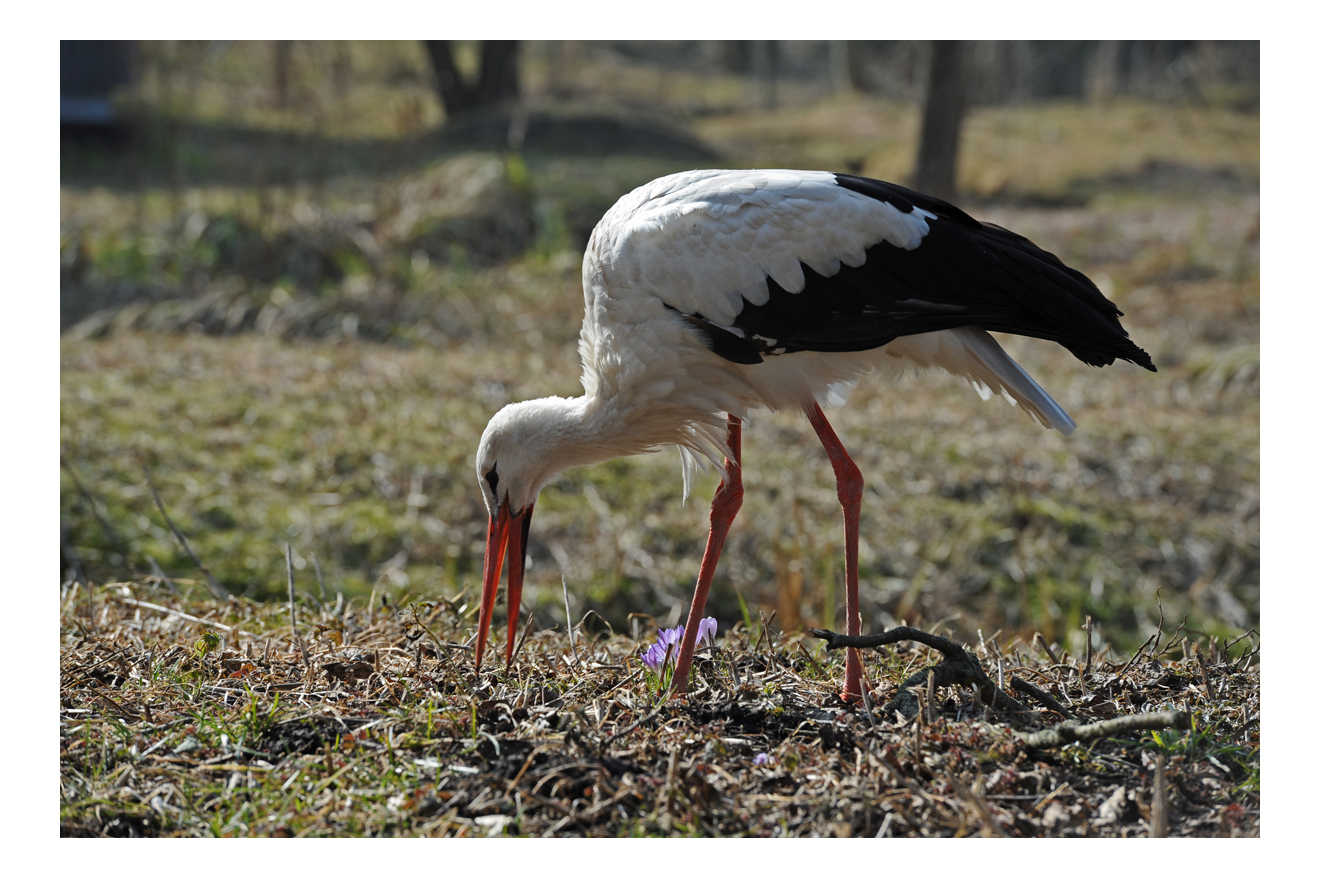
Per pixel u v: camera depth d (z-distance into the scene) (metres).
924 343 4.21
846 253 4.01
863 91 37.12
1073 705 3.98
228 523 7.03
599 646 4.76
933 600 6.96
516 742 3.46
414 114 18.55
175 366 9.59
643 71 38.31
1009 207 20.67
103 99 19.52
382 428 8.34
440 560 6.94
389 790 3.29
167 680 4.07
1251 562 7.50
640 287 4.05
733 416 4.34
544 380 9.83
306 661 4.11
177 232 13.62
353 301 12.06
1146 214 19.05
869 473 8.18
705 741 3.53
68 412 8.12
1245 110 30.66
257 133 20.77
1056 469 8.39
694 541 7.26
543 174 18.03
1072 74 36.66
